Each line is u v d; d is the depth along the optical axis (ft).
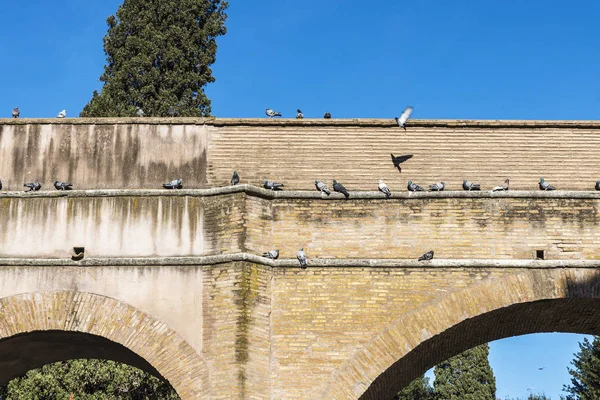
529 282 59.31
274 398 57.52
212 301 59.06
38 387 108.88
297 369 58.08
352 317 59.00
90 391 112.78
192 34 123.95
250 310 58.18
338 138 62.80
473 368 181.47
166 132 63.46
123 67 119.34
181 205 61.46
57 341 64.34
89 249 61.21
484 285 59.31
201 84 123.34
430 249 60.29
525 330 65.46
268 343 58.39
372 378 57.93
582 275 59.52
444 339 61.57
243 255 58.85
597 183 61.11
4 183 63.21
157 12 123.54
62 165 63.31
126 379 112.16
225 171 62.44
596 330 65.77
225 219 60.39
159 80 119.85
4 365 68.03
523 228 60.59
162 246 60.85
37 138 63.98
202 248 60.49
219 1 127.75
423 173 62.13
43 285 60.70
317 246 60.59
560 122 62.75
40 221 61.93
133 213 61.57
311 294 59.47
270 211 61.26
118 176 62.80
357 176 62.08
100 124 63.87
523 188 61.82
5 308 60.29
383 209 61.11
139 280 60.18
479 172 62.18
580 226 60.59
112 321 59.57
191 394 57.57
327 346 58.49
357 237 60.70
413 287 59.47
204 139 63.16
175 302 59.52
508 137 62.75
